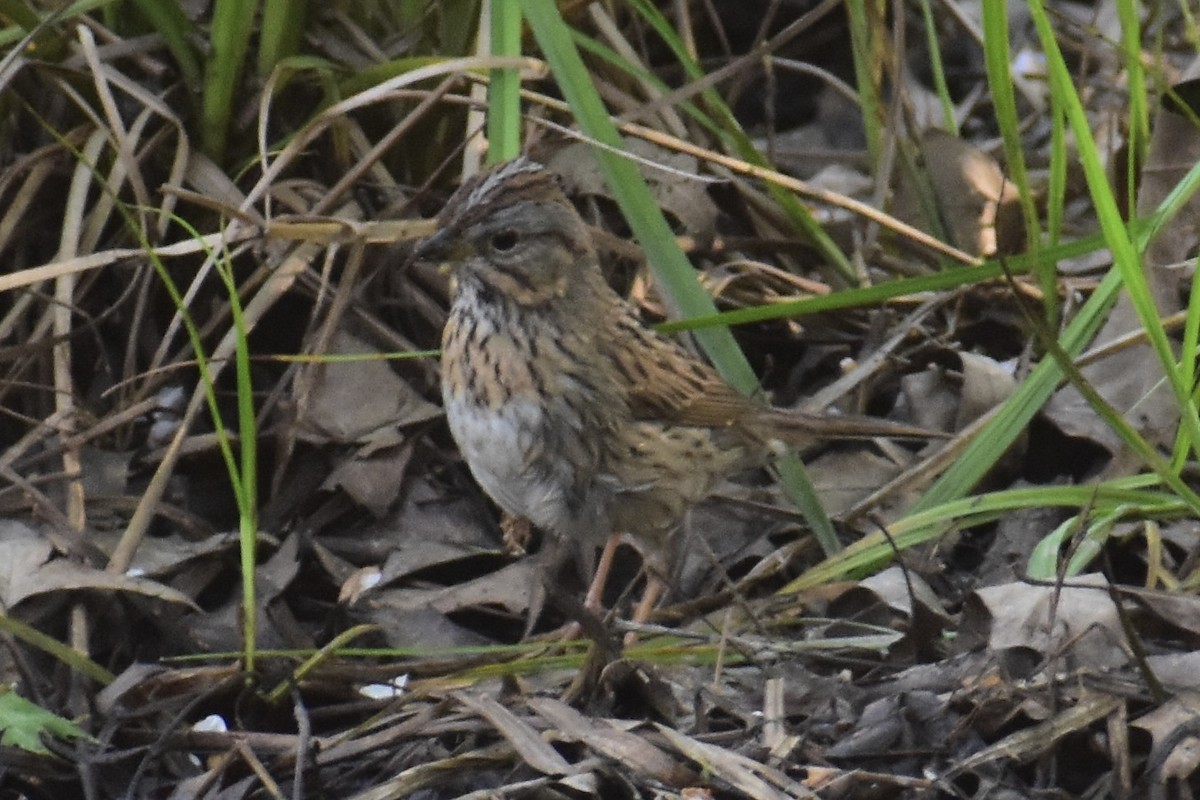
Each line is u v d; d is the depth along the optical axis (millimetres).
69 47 10875
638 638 9781
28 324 10602
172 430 10492
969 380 10820
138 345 10703
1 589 9242
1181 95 11164
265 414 10305
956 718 8391
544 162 11516
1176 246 10992
